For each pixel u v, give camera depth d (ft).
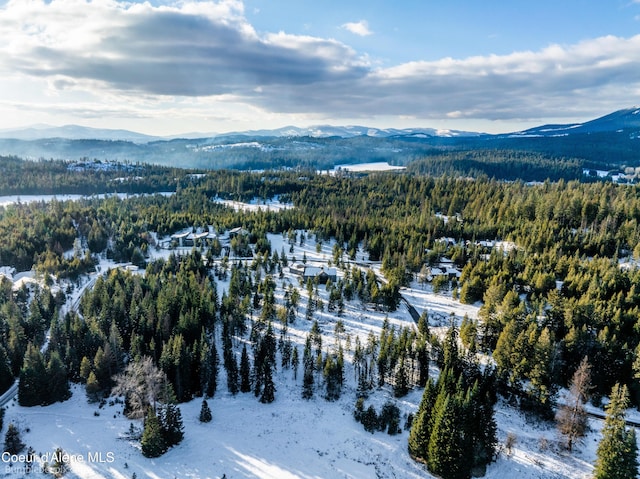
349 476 185.78
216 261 524.11
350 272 464.24
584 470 192.85
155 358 256.73
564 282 353.92
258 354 273.13
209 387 247.29
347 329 342.23
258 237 597.11
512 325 265.95
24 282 386.93
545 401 225.97
